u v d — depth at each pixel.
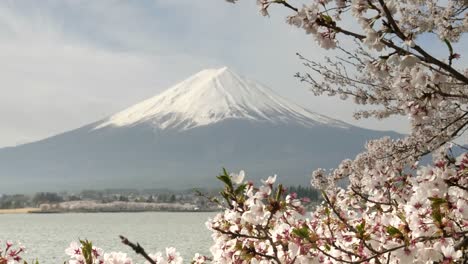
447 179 4.18
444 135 6.35
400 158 6.94
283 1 4.26
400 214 4.48
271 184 3.88
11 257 4.98
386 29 3.93
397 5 3.85
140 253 2.85
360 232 4.42
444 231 4.03
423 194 4.22
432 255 4.04
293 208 3.92
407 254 4.09
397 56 3.94
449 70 4.16
